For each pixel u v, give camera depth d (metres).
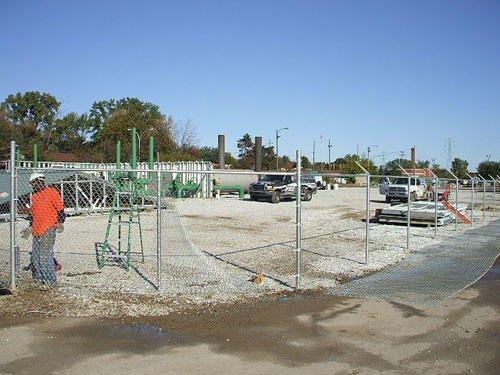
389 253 12.45
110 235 14.48
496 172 73.56
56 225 8.12
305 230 17.19
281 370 5.05
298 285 8.39
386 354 5.55
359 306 7.47
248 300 7.67
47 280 8.04
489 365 5.28
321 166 97.75
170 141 71.56
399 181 36.94
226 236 15.24
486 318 6.98
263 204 29.17
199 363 5.18
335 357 5.43
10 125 64.25
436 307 7.49
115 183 13.92
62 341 5.68
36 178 8.05
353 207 28.12
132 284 8.47
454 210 20.23
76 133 81.75
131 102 85.62
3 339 5.70
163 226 16.94
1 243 12.29
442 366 5.23
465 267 10.77
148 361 5.19
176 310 7.01
